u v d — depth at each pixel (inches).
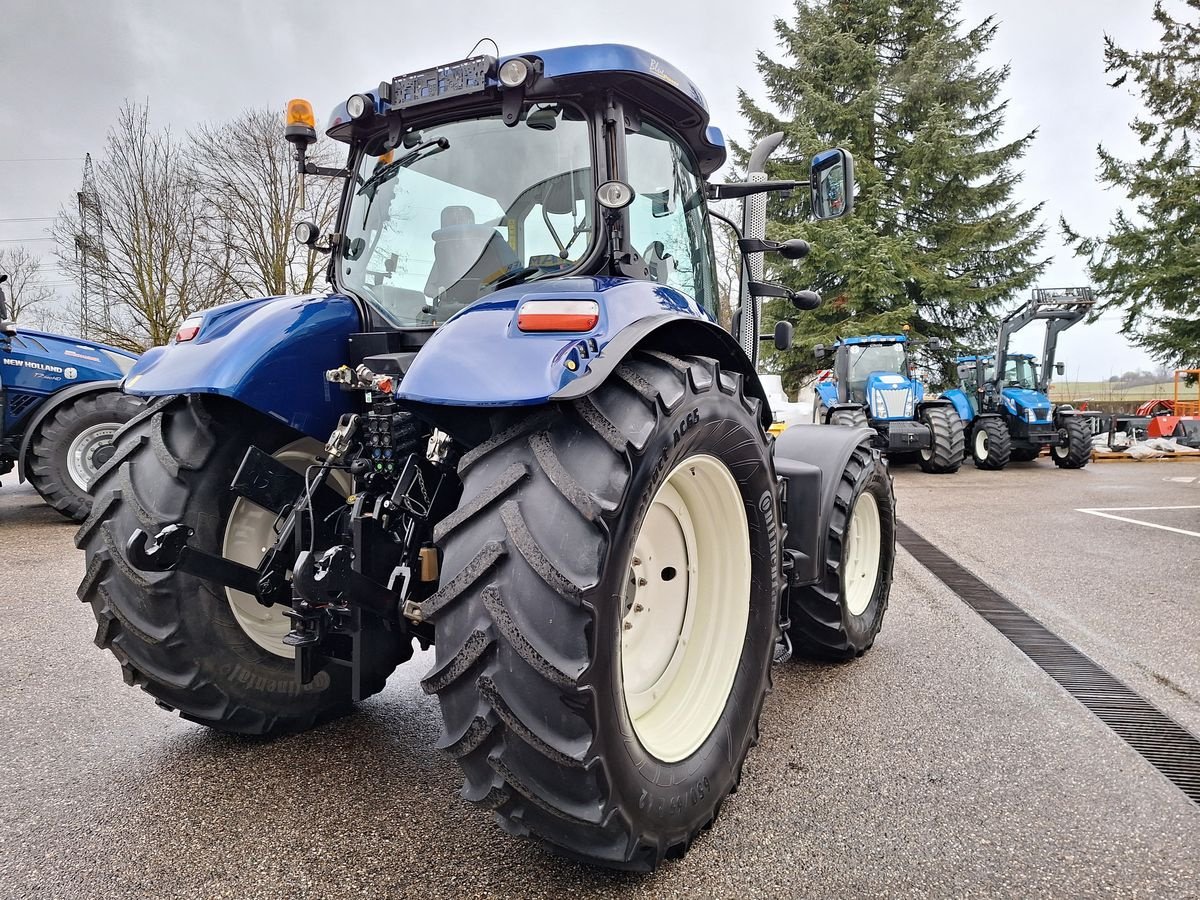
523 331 67.5
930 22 878.4
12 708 109.3
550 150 87.1
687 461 75.4
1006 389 535.2
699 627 86.0
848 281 782.5
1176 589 184.4
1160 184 788.6
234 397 80.6
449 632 61.7
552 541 60.7
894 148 844.0
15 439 259.4
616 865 66.7
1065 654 137.2
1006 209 852.6
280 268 765.3
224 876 70.2
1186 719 109.3
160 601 84.4
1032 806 85.1
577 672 58.4
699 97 94.0
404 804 83.1
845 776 91.7
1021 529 269.4
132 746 97.3
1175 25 808.9
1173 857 75.8
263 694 93.7
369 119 97.7
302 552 73.0
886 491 141.5
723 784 78.5
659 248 95.8
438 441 77.5
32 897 66.9
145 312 741.9
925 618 160.6
